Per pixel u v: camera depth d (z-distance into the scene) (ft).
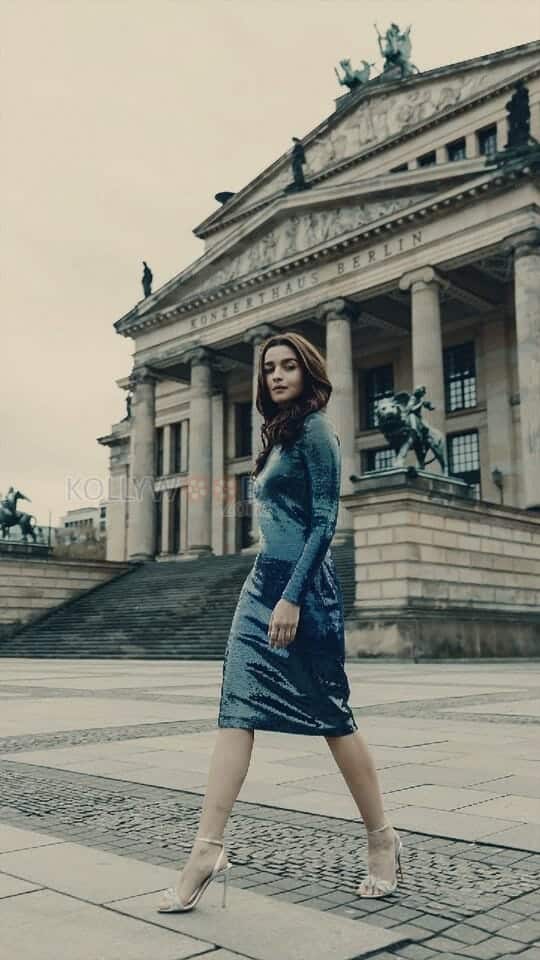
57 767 29.76
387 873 15.80
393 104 223.51
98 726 41.42
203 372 221.25
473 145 205.05
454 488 126.41
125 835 20.33
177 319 228.22
